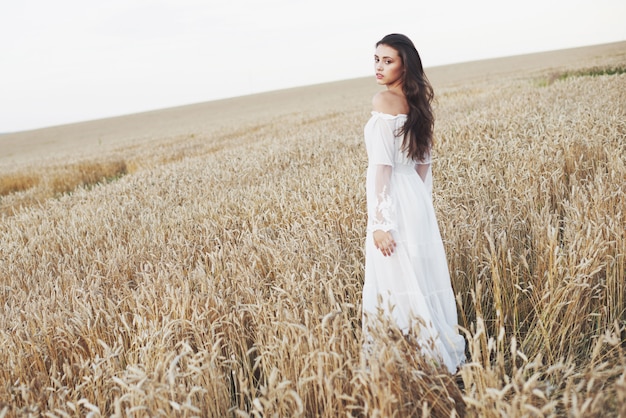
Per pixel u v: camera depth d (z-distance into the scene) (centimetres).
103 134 5338
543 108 1089
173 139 2758
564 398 186
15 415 247
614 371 210
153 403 220
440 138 881
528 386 183
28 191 1496
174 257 466
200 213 629
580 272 292
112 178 1666
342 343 238
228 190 790
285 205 565
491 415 197
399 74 268
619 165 491
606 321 306
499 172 566
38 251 608
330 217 487
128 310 359
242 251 418
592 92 1291
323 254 352
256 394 278
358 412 238
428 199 289
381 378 208
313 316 271
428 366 241
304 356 239
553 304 291
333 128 1653
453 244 358
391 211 268
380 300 233
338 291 295
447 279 294
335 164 827
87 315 327
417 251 276
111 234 604
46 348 317
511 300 326
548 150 603
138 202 799
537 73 3697
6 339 312
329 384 218
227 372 286
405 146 274
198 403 239
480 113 1172
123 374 265
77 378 286
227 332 302
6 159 3731
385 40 268
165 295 333
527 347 294
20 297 428
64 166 1988
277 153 1093
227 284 361
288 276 325
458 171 566
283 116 3378
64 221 750
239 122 3522
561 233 420
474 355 206
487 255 280
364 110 2541
